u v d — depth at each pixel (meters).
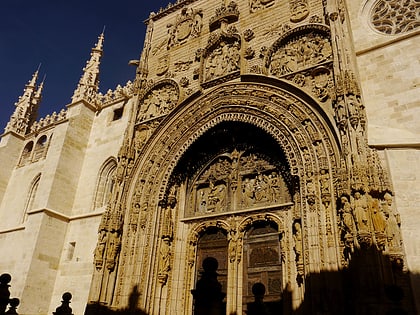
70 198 29.41
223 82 22.98
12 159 37.66
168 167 22.95
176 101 24.73
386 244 13.79
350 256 13.98
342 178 15.40
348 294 14.19
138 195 22.91
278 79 20.44
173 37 28.17
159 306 20.02
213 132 22.77
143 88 27.11
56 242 27.38
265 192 20.88
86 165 30.88
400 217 14.52
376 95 18.61
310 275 15.42
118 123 30.89
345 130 16.36
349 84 17.23
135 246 21.36
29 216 27.84
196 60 25.41
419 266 13.55
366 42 20.33
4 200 35.69
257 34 23.30
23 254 26.19
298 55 20.95
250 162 22.23
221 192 22.58
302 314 16.05
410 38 18.98
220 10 26.12
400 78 18.36
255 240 20.09
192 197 23.44
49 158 30.19
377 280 12.80
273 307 17.83
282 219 19.28
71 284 25.48
